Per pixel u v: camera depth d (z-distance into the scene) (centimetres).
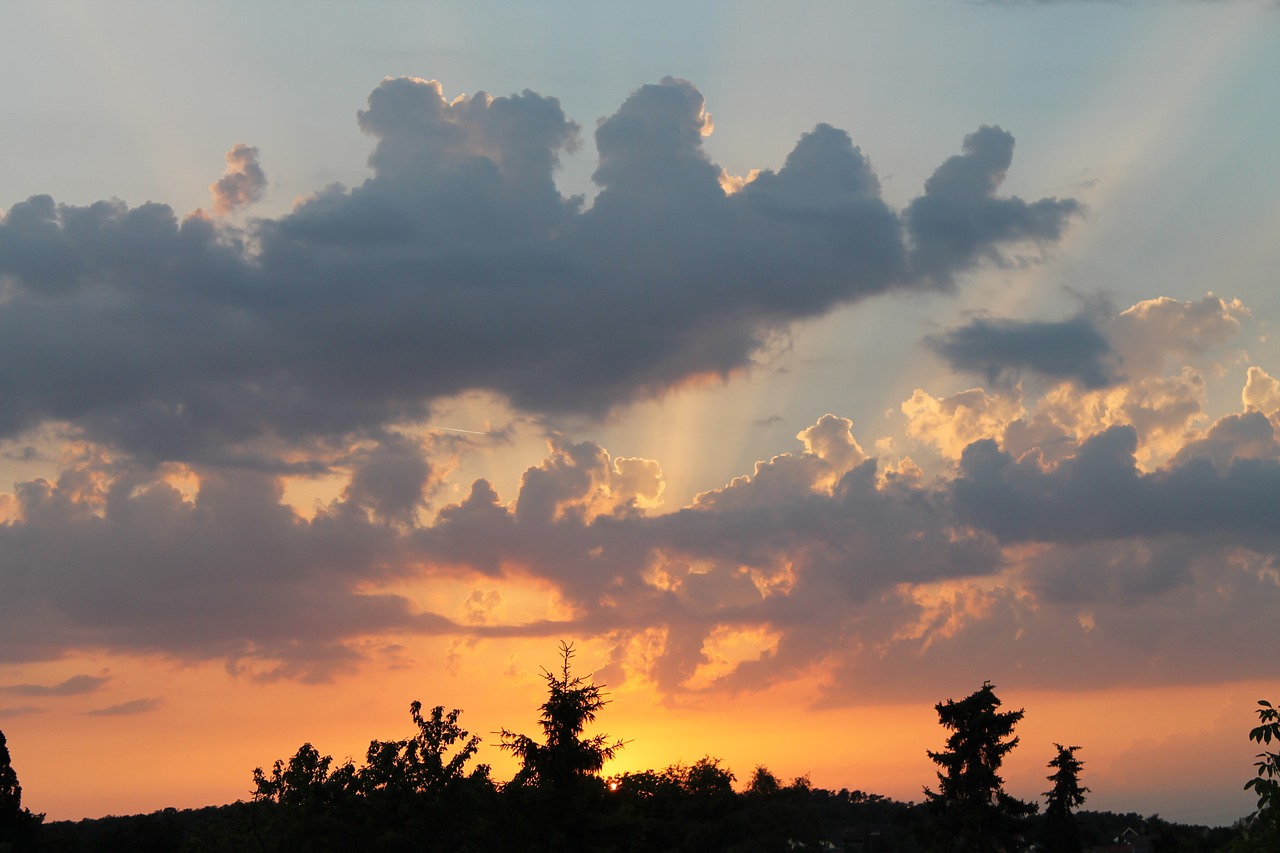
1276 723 1579
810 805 7488
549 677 4128
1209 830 8356
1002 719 6706
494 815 3962
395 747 5656
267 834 6144
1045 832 7706
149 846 10381
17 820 8912
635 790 4906
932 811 6856
